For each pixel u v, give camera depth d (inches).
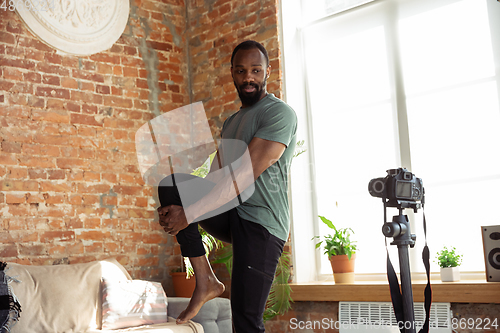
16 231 131.6
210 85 169.9
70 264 136.0
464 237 126.3
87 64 151.7
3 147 132.7
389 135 141.3
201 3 175.9
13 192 132.6
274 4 154.7
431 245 131.3
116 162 153.4
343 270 132.6
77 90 148.5
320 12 158.4
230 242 67.7
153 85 166.7
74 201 142.9
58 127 143.0
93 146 149.3
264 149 59.9
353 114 148.9
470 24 129.7
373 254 140.8
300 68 159.3
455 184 128.8
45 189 137.9
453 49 132.0
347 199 147.3
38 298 114.0
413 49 139.0
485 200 123.9
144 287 126.7
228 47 166.1
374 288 121.2
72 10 149.9
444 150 131.3
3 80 135.2
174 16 176.9
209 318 123.3
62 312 113.8
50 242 136.7
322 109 155.5
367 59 147.4
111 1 159.5
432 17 136.2
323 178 152.7
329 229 149.6
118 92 157.5
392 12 143.4
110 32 158.1
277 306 134.2
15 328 107.9
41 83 141.6
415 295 115.7
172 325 118.3
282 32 155.1
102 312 119.1
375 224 141.3
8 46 137.3
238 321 60.7
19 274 116.2
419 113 136.5
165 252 159.9
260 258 60.9
